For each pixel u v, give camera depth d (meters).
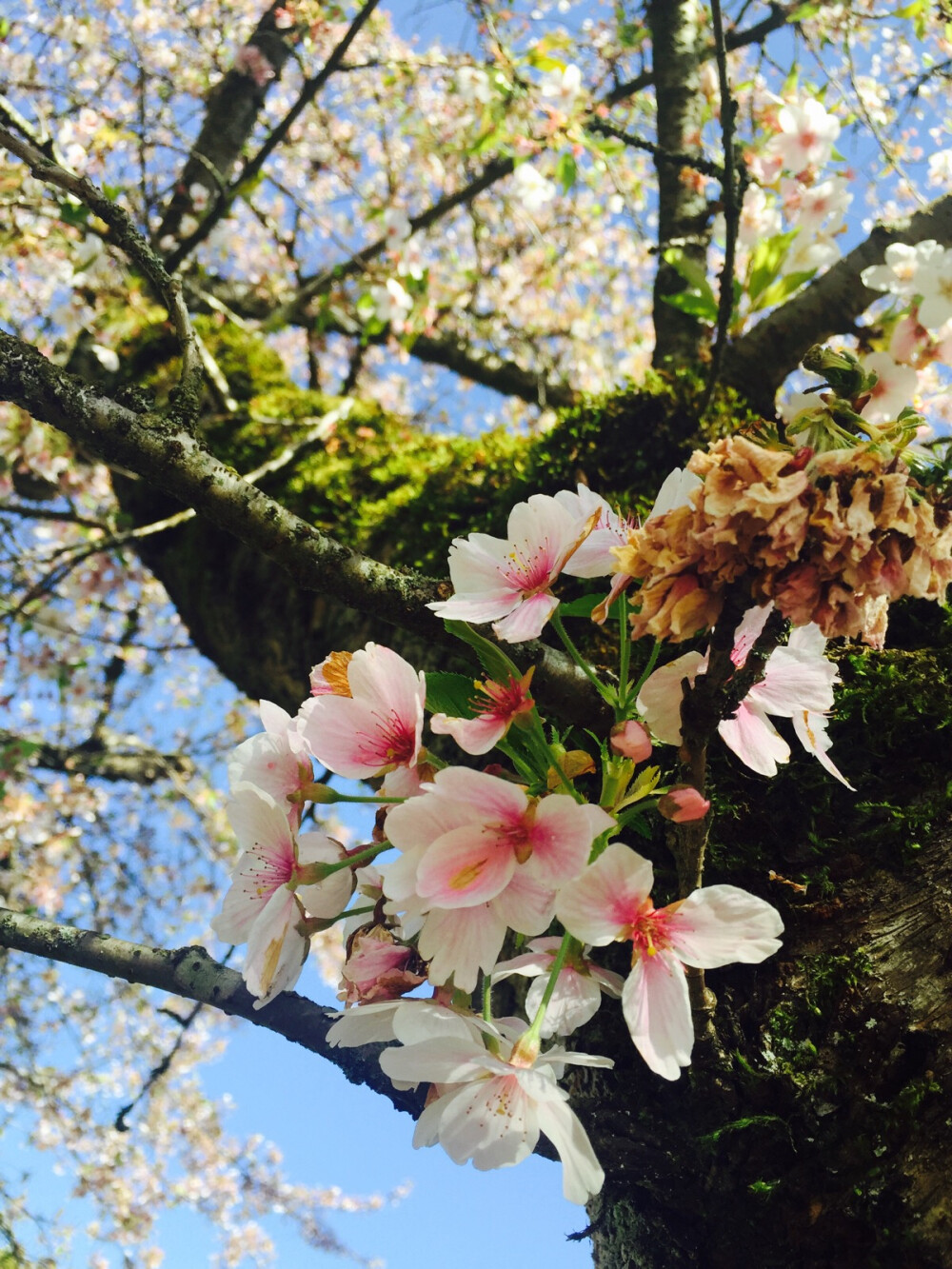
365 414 0.77
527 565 0.28
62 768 1.29
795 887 0.32
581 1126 0.24
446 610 0.27
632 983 0.24
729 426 0.51
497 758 0.41
